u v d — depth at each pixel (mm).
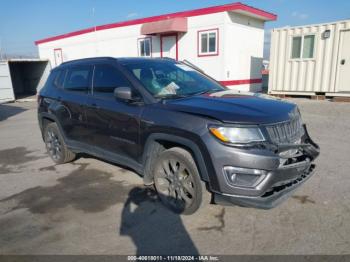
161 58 4895
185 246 2928
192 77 4527
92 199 4016
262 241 2955
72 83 5051
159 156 3639
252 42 15469
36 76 24266
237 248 2865
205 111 3162
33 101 19453
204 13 14039
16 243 3070
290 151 3146
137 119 3729
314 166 3572
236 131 2939
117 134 4098
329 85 12023
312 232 3072
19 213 3697
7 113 13844
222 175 2979
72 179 4770
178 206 3535
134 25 17250
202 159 3104
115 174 4922
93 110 4426
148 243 2998
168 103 3533
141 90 3820
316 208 3539
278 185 3035
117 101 4082
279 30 13062
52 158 5703
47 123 5789
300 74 12781
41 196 4168
